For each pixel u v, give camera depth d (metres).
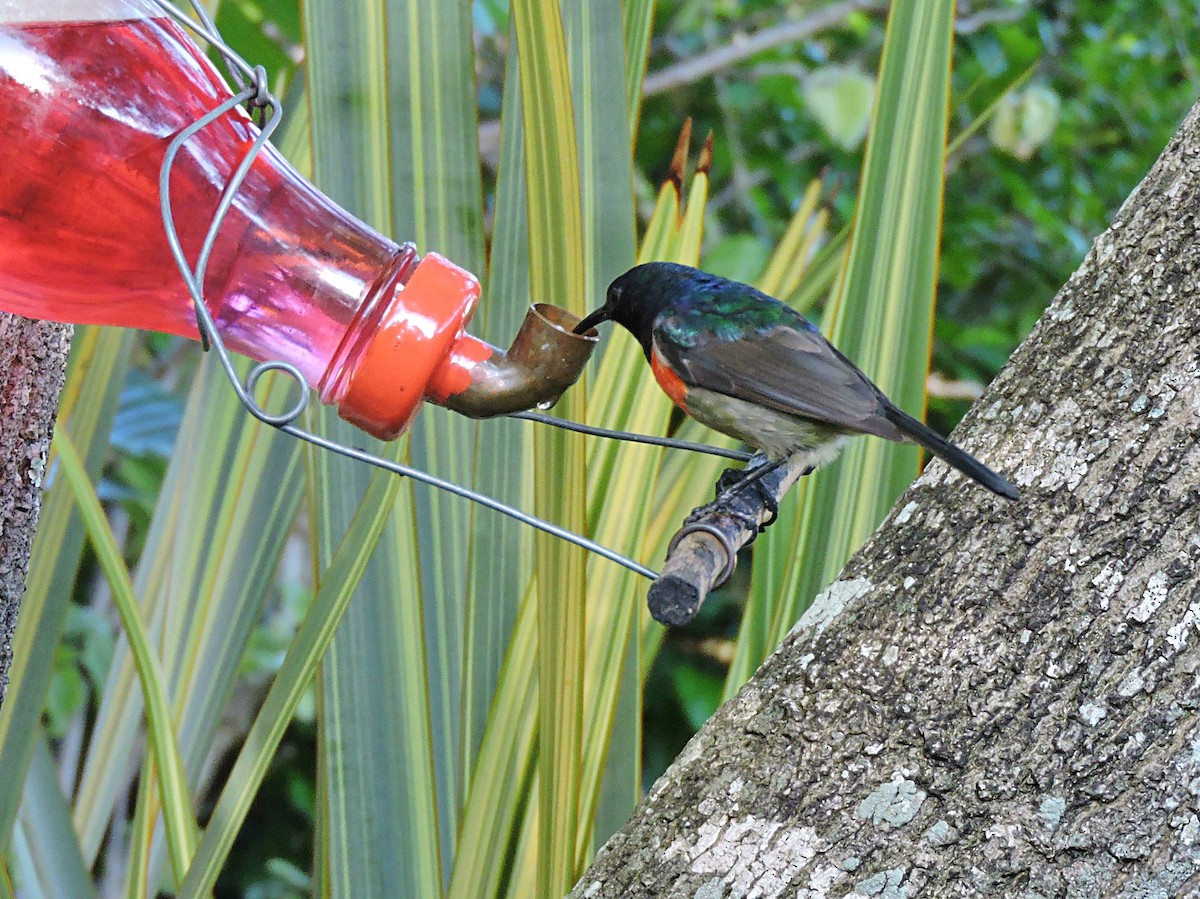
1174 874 2.07
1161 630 2.17
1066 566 2.25
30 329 2.40
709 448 2.92
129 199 2.34
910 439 3.05
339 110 3.18
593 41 3.24
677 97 7.89
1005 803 2.14
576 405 2.83
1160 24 8.07
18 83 2.27
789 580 3.20
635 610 3.12
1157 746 2.11
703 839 2.25
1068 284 2.55
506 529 3.20
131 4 2.40
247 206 2.40
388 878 2.95
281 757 7.27
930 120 3.20
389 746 2.99
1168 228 2.43
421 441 3.22
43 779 3.44
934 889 2.12
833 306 3.28
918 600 2.31
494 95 7.54
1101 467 2.30
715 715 2.39
